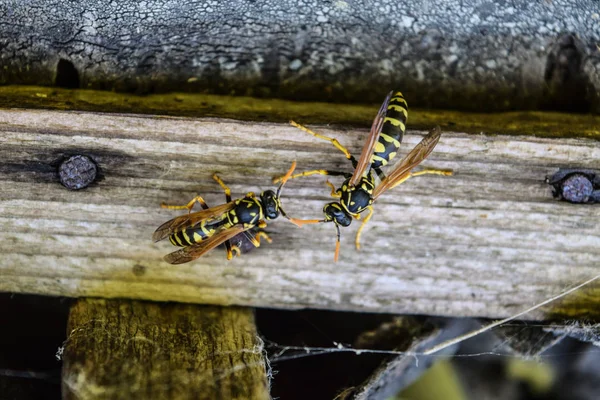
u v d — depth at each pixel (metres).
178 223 0.22
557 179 0.22
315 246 0.22
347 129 0.22
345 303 0.22
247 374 0.21
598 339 0.22
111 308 0.22
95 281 0.22
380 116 0.22
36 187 0.21
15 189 0.21
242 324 0.22
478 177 0.22
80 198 0.22
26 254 0.22
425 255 0.22
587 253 0.22
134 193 0.22
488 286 0.22
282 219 0.22
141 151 0.21
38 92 0.22
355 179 0.22
